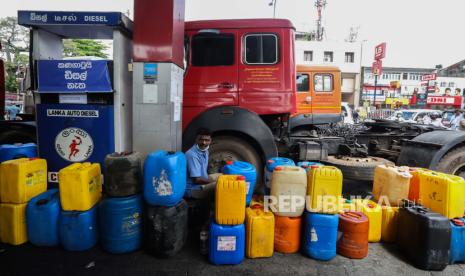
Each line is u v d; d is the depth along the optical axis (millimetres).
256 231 2451
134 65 2943
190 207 2988
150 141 3000
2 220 2578
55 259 2406
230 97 3756
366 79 31281
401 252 2670
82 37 3455
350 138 4812
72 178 2467
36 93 3004
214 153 3723
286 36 3732
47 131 3029
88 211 2527
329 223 2453
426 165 3721
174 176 2398
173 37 2938
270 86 3756
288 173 2535
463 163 3699
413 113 12953
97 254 2490
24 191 2598
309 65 7961
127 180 2486
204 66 3752
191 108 3758
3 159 3039
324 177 2467
